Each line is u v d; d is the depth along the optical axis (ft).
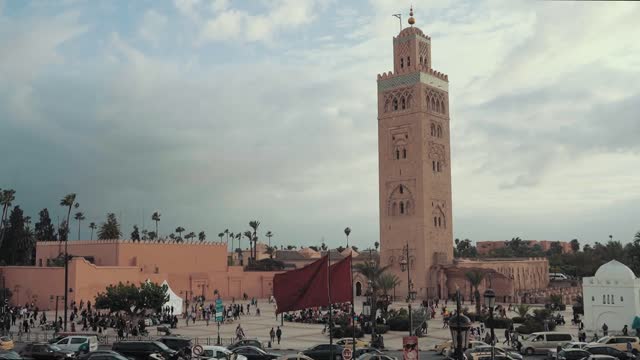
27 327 215.10
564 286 478.59
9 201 390.42
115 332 221.05
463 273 379.35
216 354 143.54
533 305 341.82
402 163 401.08
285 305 104.06
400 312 251.60
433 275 387.96
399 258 394.11
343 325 222.89
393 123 407.23
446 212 406.21
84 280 309.63
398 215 399.03
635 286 229.25
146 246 361.51
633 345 170.91
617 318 230.89
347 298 111.75
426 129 399.44
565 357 149.28
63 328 229.86
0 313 247.29
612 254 501.56
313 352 155.53
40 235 496.64
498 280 374.63
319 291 106.32
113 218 480.64
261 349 159.02
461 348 88.38
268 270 473.26
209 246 395.34
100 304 228.84
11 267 317.63
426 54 417.90
